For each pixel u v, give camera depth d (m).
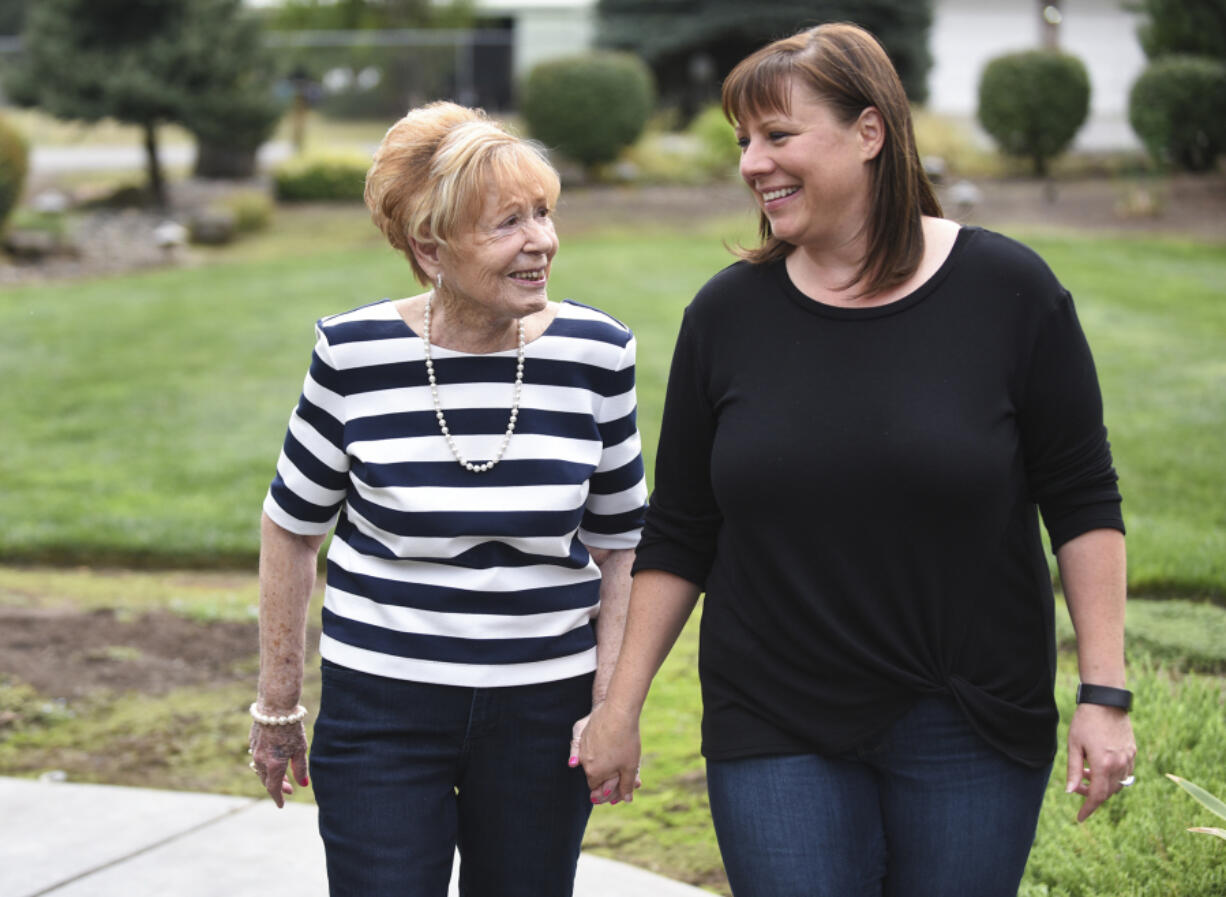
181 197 17.27
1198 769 3.34
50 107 16.12
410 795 2.25
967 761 2.01
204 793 3.92
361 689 2.24
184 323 11.22
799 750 2.06
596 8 23.17
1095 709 1.98
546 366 2.27
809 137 1.99
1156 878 2.97
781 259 2.13
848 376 2.00
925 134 17.97
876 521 1.98
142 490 7.26
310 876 3.42
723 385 2.11
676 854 3.51
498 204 2.12
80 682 4.77
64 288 12.81
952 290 2.01
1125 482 6.39
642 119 17.73
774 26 21.78
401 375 2.25
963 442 1.93
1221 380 8.36
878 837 2.09
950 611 1.99
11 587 5.99
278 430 8.38
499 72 22.64
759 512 2.04
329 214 16.41
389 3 25.08
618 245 14.07
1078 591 2.01
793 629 2.04
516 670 2.24
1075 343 1.99
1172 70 15.42
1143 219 14.19
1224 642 4.40
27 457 7.93
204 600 5.72
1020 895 2.98
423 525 2.21
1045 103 16.52
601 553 2.44
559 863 2.37
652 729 4.26
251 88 17.25
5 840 3.61
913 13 21.59
